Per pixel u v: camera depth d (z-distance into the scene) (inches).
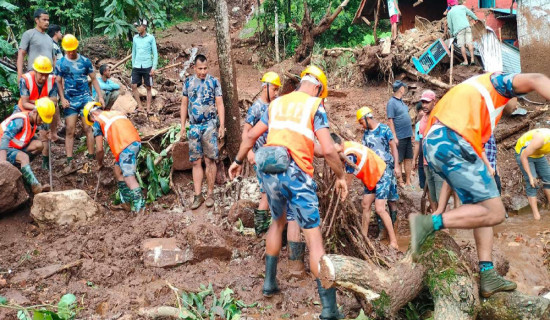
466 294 147.0
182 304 176.1
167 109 370.9
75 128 310.0
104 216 245.8
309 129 161.6
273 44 735.7
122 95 362.3
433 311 161.5
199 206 256.8
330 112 427.8
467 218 143.2
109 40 631.2
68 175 280.5
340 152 201.3
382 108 427.5
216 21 277.3
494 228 263.9
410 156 323.6
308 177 161.5
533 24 406.0
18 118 245.8
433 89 439.5
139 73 377.7
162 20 577.3
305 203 160.4
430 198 271.0
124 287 189.6
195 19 976.9
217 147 257.8
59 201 230.8
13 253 212.2
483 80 148.9
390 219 237.0
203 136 253.9
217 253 209.0
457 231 259.4
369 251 213.9
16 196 236.8
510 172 329.4
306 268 205.3
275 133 163.3
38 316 153.4
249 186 267.4
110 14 506.3
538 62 408.2
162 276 197.9
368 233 260.8
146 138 298.4
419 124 293.7
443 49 462.6
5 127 245.3
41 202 230.8
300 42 703.1
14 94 312.5
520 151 268.5
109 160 289.6
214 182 270.8
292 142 160.6
